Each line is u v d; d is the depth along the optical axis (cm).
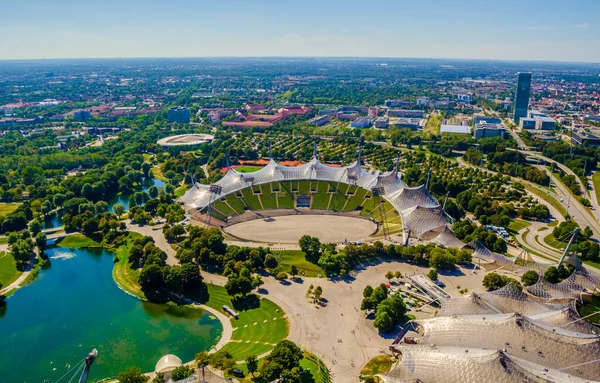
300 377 19712
